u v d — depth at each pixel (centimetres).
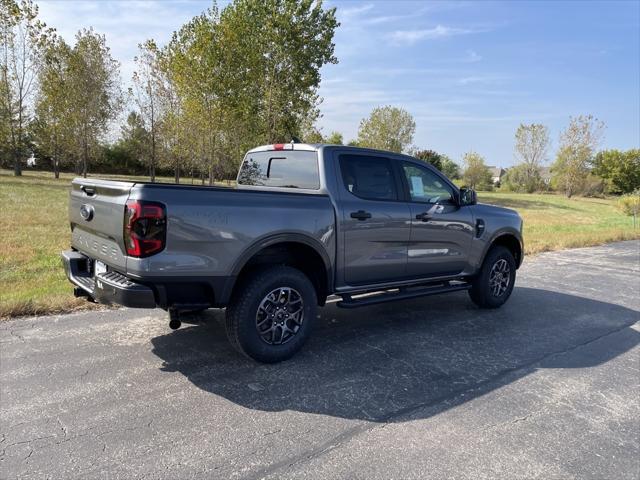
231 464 268
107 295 360
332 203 439
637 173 5562
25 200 1848
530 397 371
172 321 373
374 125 4759
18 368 380
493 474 270
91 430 297
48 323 488
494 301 616
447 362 435
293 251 439
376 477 262
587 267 992
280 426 312
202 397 347
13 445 278
